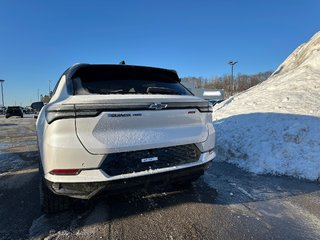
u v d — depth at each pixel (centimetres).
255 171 454
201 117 316
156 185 283
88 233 259
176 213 300
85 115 238
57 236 254
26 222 284
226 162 520
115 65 318
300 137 536
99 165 242
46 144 244
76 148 235
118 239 248
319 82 977
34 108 523
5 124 1950
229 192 363
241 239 247
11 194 369
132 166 258
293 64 1493
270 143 531
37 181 429
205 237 250
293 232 260
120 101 254
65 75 324
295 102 803
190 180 356
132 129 261
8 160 582
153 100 272
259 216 293
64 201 290
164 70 359
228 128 685
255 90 1130
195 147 304
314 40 1481
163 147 277
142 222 279
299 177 427
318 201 335
